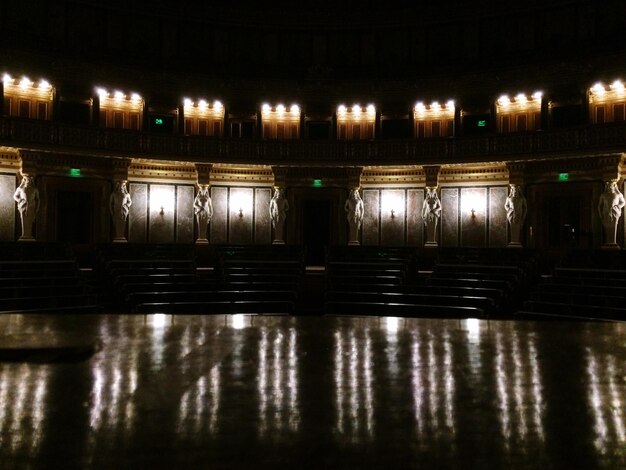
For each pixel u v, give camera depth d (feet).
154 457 12.14
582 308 62.18
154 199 109.70
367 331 30.58
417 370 20.72
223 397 16.88
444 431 13.97
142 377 19.35
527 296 74.64
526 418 14.98
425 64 114.11
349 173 112.06
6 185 96.78
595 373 20.29
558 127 101.86
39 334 28.81
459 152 105.70
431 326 32.96
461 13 111.24
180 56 113.50
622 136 91.30
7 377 19.20
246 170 114.42
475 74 106.63
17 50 94.99
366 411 15.56
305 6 117.29
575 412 15.57
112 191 106.01
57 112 101.14
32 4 101.55
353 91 113.39
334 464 11.88
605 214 93.66
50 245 76.79
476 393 17.49
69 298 66.18
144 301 71.36
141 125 108.99
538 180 102.78
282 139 111.45
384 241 114.11
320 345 25.96
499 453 12.53
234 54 116.16
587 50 97.14
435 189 108.47
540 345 26.27
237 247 93.97
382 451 12.62
